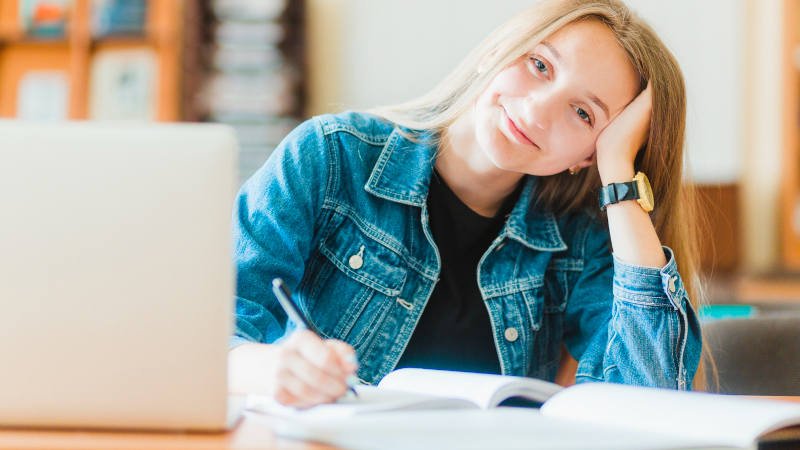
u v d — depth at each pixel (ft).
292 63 15.79
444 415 2.84
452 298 4.99
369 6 17.10
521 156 4.58
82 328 2.69
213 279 2.72
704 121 17.79
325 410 2.97
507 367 5.00
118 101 15.42
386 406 2.94
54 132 2.70
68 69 15.44
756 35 17.69
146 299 2.71
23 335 2.68
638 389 3.29
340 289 4.87
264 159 15.60
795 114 17.02
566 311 5.35
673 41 17.61
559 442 2.47
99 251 2.69
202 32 15.62
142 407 2.71
